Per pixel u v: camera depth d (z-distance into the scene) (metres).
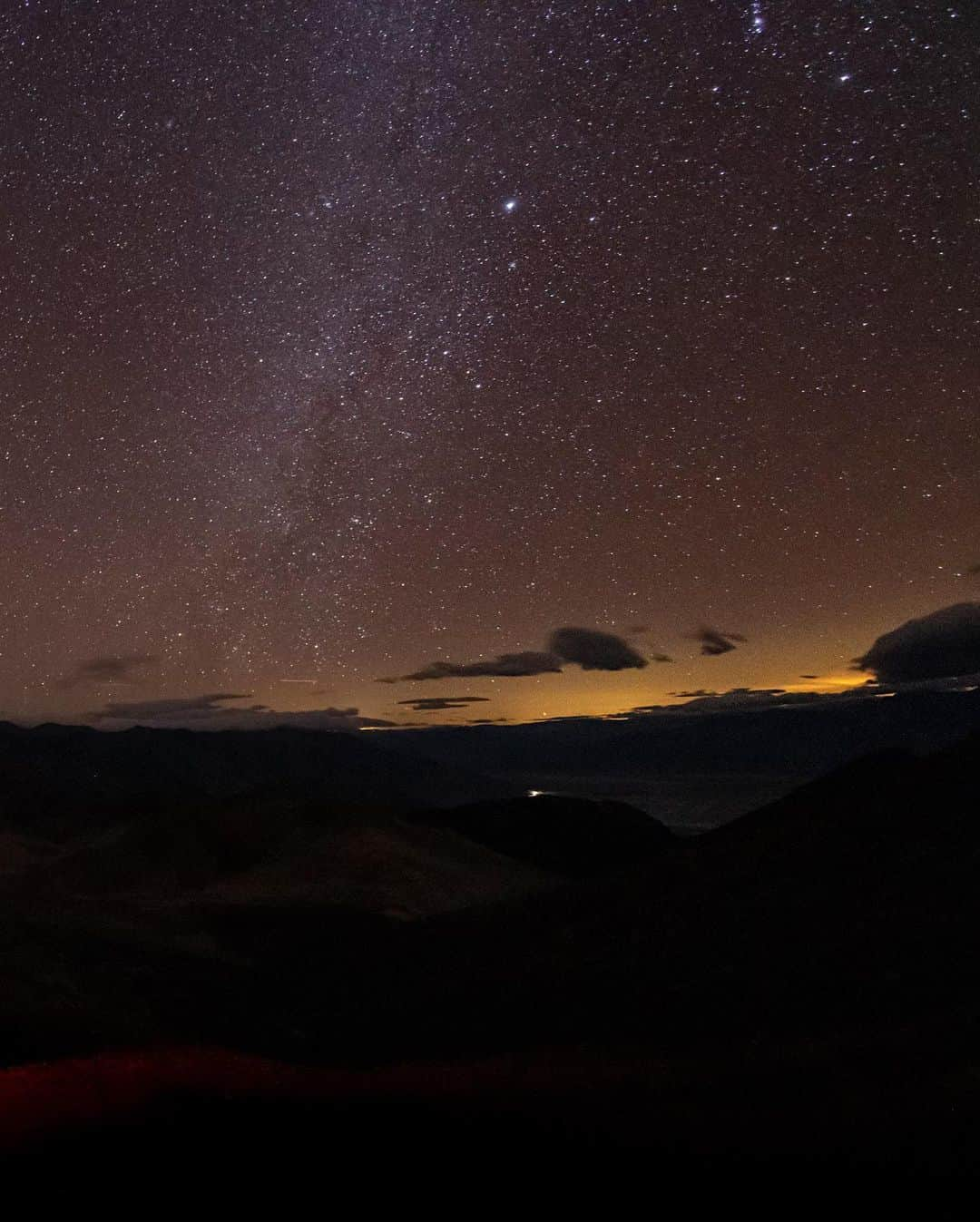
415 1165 3.84
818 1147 3.87
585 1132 4.14
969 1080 4.33
